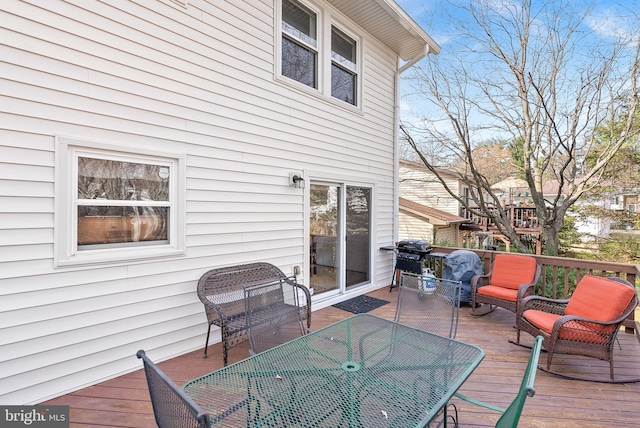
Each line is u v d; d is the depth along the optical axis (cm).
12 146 239
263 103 414
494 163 1273
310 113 480
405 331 254
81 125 269
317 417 157
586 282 337
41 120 251
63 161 260
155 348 317
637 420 233
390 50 646
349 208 566
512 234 968
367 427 150
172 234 329
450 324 288
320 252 512
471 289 466
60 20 258
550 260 474
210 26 356
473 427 223
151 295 314
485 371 302
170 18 323
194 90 343
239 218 389
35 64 247
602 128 950
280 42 432
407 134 973
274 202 430
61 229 259
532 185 940
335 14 513
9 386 239
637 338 383
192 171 343
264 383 184
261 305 312
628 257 1256
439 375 189
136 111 301
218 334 369
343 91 550
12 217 239
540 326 320
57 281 259
